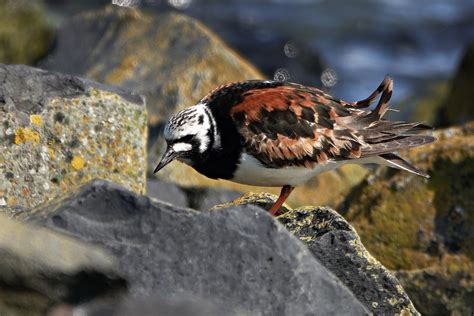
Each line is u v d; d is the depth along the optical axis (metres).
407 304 9.61
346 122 12.72
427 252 13.90
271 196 12.93
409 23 39.16
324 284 8.68
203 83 19.56
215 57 20.14
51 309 7.97
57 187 12.12
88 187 8.81
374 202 14.44
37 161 12.03
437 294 13.47
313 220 10.36
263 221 8.70
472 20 39.59
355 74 33.78
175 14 21.66
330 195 18.00
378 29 38.41
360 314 8.73
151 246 8.53
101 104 12.45
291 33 37.31
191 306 8.20
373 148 12.77
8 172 11.85
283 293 8.53
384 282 9.68
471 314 13.37
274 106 12.44
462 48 37.44
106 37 22.06
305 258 8.70
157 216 8.66
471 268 13.52
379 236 14.18
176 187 16.53
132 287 8.33
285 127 12.38
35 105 12.14
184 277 8.45
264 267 8.57
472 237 13.80
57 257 7.93
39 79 12.30
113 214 8.70
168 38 20.95
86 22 23.19
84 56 22.41
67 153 12.21
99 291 8.19
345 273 9.73
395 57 36.09
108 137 12.45
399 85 33.31
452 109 24.95
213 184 17.14
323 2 40.66
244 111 12.39
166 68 20.06
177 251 8.53
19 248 7.82
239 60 20.38
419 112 27.33
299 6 40.06
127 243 8.54
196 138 12.37
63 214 8.65
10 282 7.82
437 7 41.12
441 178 14.27
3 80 12.09
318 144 12.51
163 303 8.22
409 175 14.41
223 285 8.48
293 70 32.38
